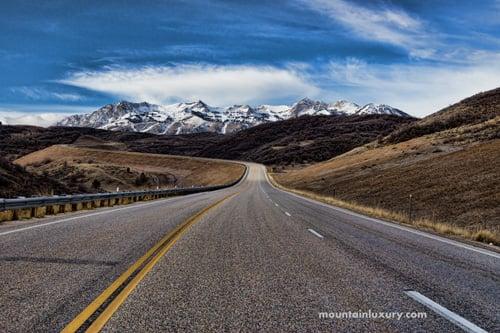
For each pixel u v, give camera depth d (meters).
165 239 11.35
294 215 19.95
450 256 9.68
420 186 38.78
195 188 56.53
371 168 62.75
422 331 4.76
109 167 99.94
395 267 8.20
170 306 5.54
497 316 5.32
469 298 6.11
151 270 7.63
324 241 11.52
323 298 5.99
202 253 9.44
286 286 6.63
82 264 7.95
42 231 12.52
